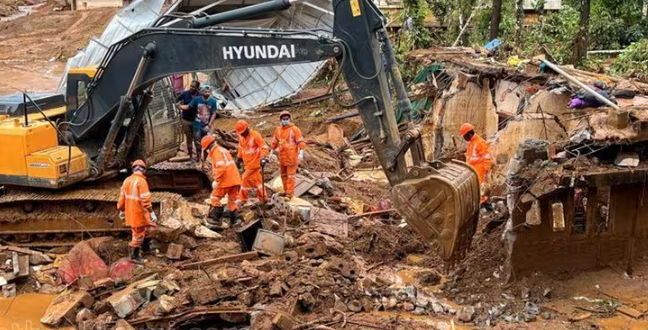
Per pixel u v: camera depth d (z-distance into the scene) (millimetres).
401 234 12375
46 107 12781
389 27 29469
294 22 24844
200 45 10742
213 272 10438
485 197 13102
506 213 11500
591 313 9773
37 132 11625
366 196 15055
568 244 10664
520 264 10500
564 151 10594
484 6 27734
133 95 11656
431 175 9211
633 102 12469
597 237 10758
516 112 15430
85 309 9672
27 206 11820
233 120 23703
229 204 12336
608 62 25156
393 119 9617
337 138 19500
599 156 10805
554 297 10273
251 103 25156
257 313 9125
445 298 10359
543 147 10461
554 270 10695
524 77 15641
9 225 11828
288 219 12781
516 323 9492
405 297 10109
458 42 26391
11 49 44875
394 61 9766
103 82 11695
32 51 43969
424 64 19781
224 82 25594
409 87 20453
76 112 12062
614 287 10508
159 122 13359
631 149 10680
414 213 9281
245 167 12961
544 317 9656
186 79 24109
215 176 12125
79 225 11891
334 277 10492
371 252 11828
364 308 9828
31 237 11922
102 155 11945
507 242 10422
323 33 10148
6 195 11828
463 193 9250
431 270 11188
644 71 21625
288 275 10328
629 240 10875
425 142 17328
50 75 35875
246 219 12594
